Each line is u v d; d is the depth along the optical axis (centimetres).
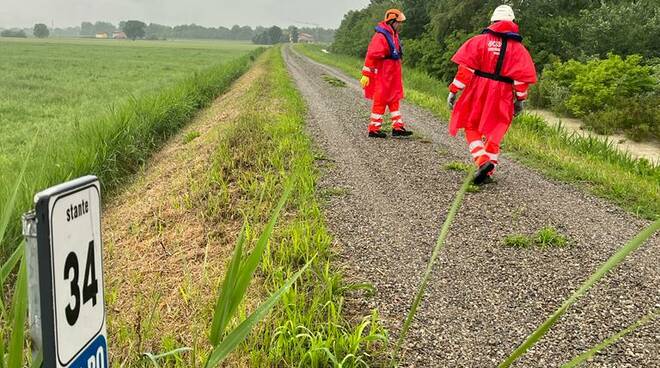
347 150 794
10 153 995
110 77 3241
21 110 1747
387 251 422
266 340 281
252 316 150
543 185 624
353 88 1881
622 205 552
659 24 2042
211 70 2430
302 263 387
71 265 114
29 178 547
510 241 439
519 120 1109
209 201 538
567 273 386
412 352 285
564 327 312
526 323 317
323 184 607
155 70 3897
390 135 933
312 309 302
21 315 133
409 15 3731
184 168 708
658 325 313
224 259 413
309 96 1544
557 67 1791
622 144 1158
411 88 2081
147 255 450
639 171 750
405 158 749
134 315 346
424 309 331
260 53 6331
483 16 2575
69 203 111
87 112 1694
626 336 301
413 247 432
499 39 582
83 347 122
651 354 284
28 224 103
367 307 333
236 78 2644
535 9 2498
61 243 109
